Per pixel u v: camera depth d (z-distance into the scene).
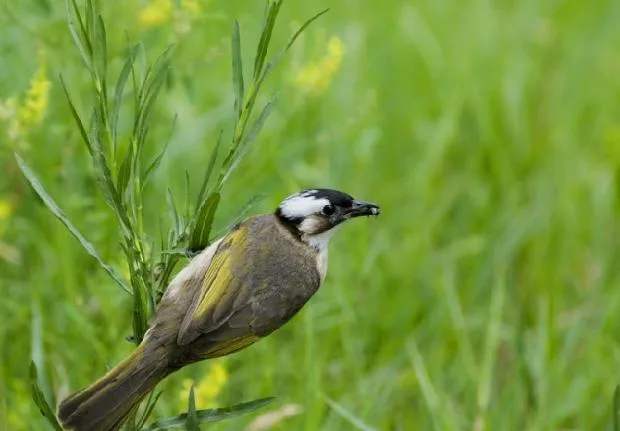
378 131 14.31
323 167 13.77
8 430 10.52
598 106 17.33
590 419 11.86
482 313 13.30
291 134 14.05
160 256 8.20
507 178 15.26
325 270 9.19
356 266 12.77
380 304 13.03
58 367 10.94
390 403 11.81
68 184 11.56
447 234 14.66
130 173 7.71
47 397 10.56
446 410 11.23
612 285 13.89
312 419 10.53
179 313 8.06
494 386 12.48
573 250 14.55
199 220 7.96
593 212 15.12
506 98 16.47
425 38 17.11
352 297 12.32
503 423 11.39
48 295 11.62
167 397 11.10
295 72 12.53
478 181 15.24
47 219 11.93
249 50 15.12
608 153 15.26
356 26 16.16
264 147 13.20
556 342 12.25
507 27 18.20
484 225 14.60
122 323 11.17
